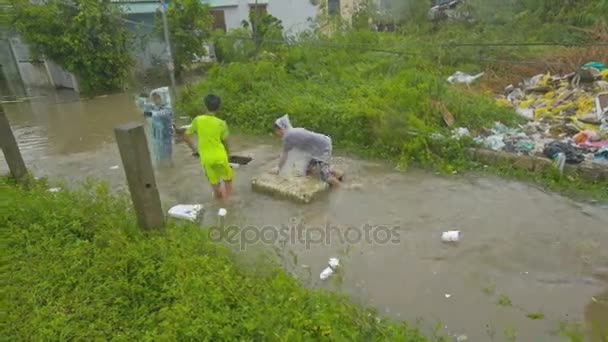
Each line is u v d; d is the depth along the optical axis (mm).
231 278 3719
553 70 11148
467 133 7398
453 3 19453
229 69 11617
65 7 14508
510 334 3426
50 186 6809
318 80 10875
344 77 10758
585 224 5023
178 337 3025
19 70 18312
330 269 4340
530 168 6465
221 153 5938
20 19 14094
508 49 12422
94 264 3918
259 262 4133
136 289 3578
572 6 14930
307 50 12430
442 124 7895
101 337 3135
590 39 12492
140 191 4230
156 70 17125
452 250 4645
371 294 3990
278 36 14484
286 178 6410
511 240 4770
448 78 11391
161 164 7531
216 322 3119
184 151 8258
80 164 8039
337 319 3143
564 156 6250
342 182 6566
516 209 5465
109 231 4270
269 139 9016
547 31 13531
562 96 9422
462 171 6723
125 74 15664
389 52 11492
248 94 10445
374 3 19000
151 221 4375
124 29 15633
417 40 13859
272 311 3172
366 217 5461
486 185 6211
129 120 11430
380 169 7031
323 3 19500
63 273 3840
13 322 3299
